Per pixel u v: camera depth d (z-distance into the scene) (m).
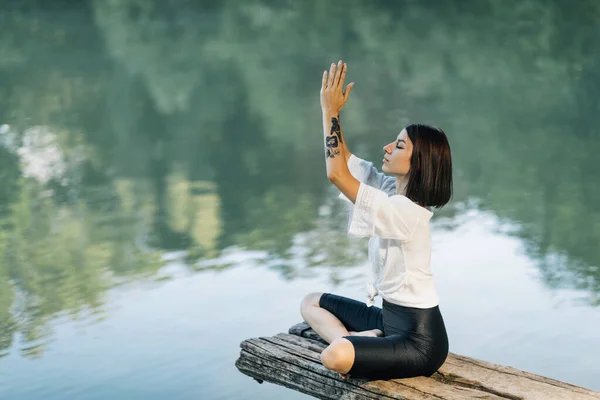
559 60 14.53
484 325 4.94
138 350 4.66
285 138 10.59
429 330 3.20
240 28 18.66
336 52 15.91
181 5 21.44
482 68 14.25
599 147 9.61
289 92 13.14
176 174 9.15
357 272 5.89
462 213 7.37
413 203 3.17
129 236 6.98
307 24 18.72
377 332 3.39
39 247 6.75
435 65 14.51
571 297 5.33
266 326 4.96
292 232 6.95
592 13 18.11
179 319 5.10
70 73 15.04
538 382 3.23
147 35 18.41
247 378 4.29
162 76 14.66
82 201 8.17
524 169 8.84
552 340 4.72
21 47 17.42
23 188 8.70
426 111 11.52
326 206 7.73
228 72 14.70
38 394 4.14
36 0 22.25
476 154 9.49
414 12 19.38
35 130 11.34
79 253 6.56
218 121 11.62
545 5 19.09
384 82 13.47
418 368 3.20
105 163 9.69
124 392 4.15
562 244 6.42
